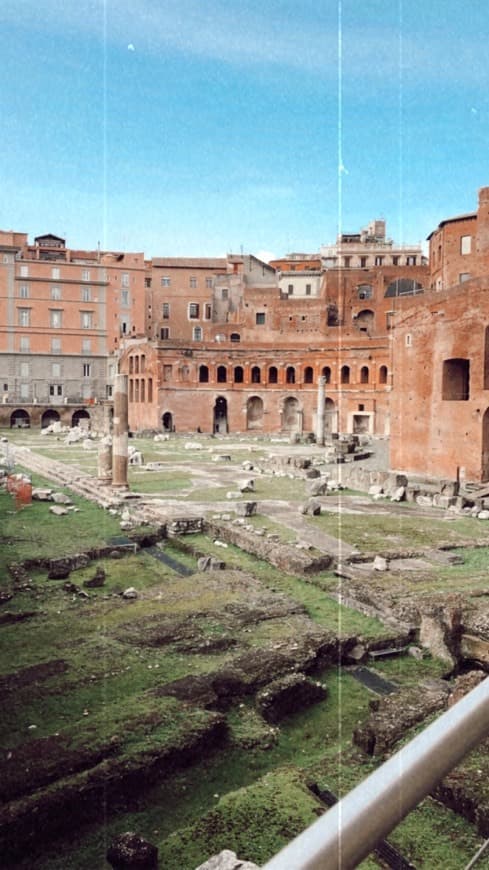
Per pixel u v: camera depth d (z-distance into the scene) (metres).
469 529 23.64
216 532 22.50
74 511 26.72
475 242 62.12
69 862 6.93
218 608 14.20
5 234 78.75
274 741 9.48
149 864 6.64
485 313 32.66
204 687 10.22
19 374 77.31
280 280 94.31
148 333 93.38
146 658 11.65
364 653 12.74
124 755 8.29
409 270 79.06
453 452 34.66
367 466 43.22
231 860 5.09
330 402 72.50
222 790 8.30
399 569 17.81
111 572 18.56
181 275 94.19
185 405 73.25
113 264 81.31
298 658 11.66
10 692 10.19
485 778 7.41
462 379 36.22
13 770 7.79
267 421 74.31
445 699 9.75
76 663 11.38
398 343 38.38
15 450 49.66
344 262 94.88
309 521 24.59
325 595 16.22
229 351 74.50
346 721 10.32
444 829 6.98
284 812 7.30
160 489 32.28
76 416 78.19
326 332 80.81
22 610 14.52
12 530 22.81
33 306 77.75
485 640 12.45
